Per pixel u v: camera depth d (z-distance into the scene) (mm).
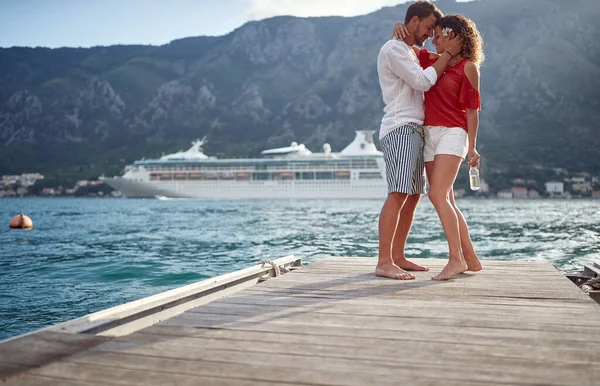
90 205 79188
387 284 4211
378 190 79500
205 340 2537
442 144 4590
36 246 17156
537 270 5043
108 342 2479
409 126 4562
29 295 8109
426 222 29000
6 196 182500
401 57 4441
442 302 3488
